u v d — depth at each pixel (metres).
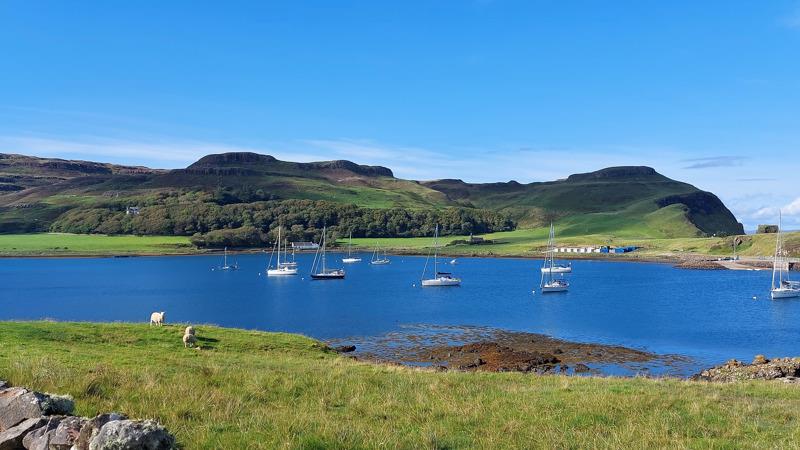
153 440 12.05
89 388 19.22
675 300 123.56
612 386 27.09
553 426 17.75
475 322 90.00
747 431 18.11
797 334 78.94
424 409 19.75
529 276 197.12
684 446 15.80
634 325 87.00
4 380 18.72
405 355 62.06
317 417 17.58
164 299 129.25
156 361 28.30
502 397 22.53
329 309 108.25
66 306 117.56
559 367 55.09
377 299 126.88
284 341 46.34
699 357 61.88
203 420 16.77
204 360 31.33
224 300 126.12
